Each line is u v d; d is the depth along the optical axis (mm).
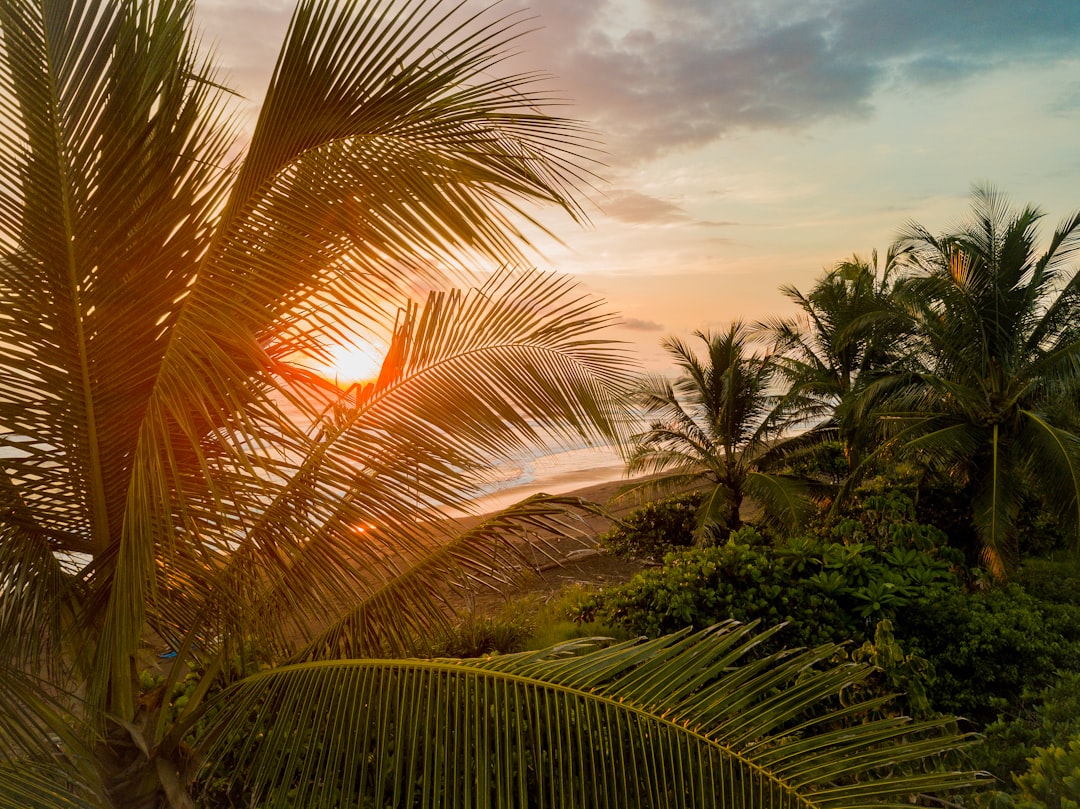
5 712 2475
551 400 3240
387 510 2988
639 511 13930
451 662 2438
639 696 2172
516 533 3070
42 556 2785
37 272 2357
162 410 2371
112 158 2326
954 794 3994
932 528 9383
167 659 4438
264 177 2254
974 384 12062
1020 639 6723
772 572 7242
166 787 2639
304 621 3070
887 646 5211
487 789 2121
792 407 15836
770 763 2004
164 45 2434
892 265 16344
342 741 2441
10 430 2535
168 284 2424
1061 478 10094
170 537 2449
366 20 2139
